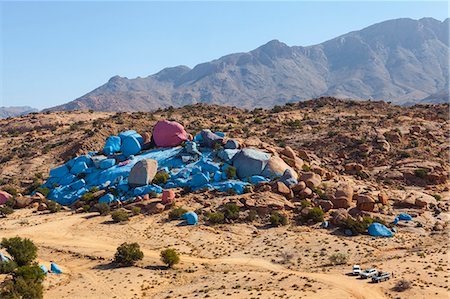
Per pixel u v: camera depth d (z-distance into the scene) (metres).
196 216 59.78
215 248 51.72
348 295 35.78
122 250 47.88
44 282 42.19
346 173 83.88
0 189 81.06
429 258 43.81
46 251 52.56
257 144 82.25
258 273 43.22
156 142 86.88
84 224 62.69
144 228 59.16
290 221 58.72
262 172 71.94
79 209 69.75
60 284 42.12
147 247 52.81
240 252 50.38
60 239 56.84
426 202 64.31
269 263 46.53
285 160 77.62
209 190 68.50
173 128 86.19
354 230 54.16
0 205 74.62
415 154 91.88
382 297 35.22
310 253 48.50
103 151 87.44
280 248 50.47
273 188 65.75
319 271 42.78
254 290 38.28
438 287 36.19
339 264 44.69
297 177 70.44
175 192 68.75
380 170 85.94
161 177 72.19
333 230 55.50
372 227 54.38
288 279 40.56
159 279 43.22
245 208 62.03
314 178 69.38
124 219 62.69
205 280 42.28
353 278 39.72
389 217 59.84
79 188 77.88
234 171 71.12
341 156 93.31
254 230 56.56
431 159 89.00
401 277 38.88
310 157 88.69
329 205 61.53
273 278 41.22
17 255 44.44
